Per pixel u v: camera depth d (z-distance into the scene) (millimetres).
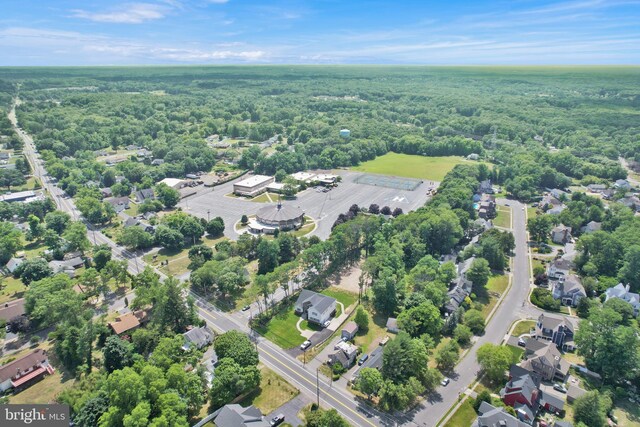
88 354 118750
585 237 180250
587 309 147250
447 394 111562
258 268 178375
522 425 93438
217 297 158125
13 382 112812
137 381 95000
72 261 180875
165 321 131750
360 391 112312
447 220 189000
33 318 136375
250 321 142500
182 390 102562
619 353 114750
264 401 108562
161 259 188375
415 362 112562
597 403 100938
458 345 127250
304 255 166000
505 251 196500
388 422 102312
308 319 144125
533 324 142250
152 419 92000
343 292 162000
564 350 130125
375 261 161000
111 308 149750
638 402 109625
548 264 185750
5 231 196125
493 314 148500
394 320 137875
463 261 181250
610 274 169875
